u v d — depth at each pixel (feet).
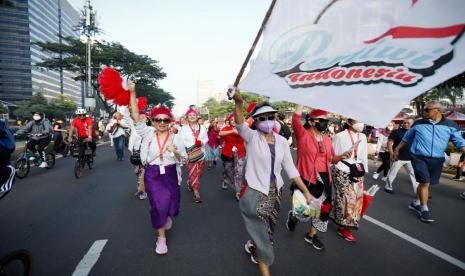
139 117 11.60
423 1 5.21
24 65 324.19
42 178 26.35
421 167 15.58
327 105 5.29
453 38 4.75
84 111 27.40
